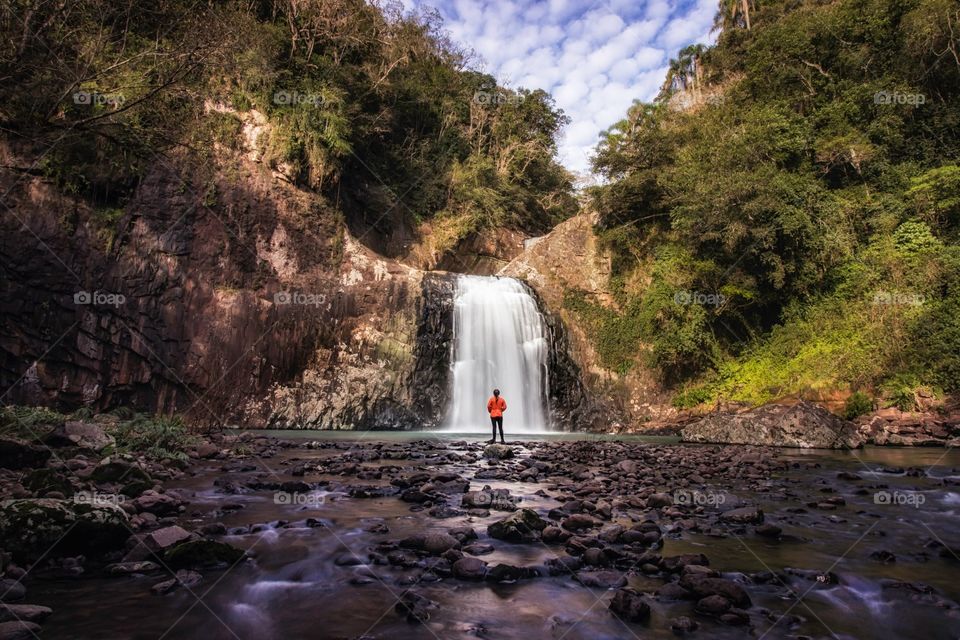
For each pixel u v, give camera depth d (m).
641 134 32.81
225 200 23.34
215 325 22.00
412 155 38.41
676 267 27.81
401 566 4.73
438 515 6.61
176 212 21.89
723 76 42.09
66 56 8.92
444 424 25.17
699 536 5.96
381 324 25.30
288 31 29.67
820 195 25.89
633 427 26.44
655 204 31.58
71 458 9.30
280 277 24.17
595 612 3.79
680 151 31.19
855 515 7.19
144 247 20.91
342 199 31.44
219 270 22.70
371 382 24.28
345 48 31.91
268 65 26.34
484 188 40.66
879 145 27.22
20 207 18.20
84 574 4.47
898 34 28.19
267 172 25.09
